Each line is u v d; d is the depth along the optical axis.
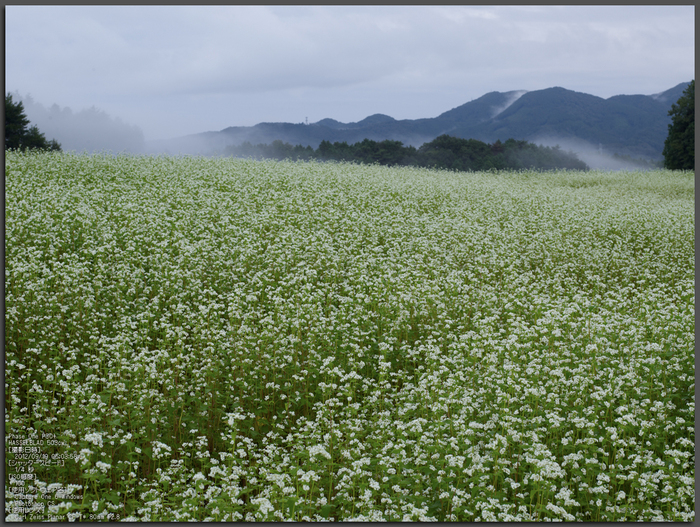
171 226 15.37
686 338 9.03
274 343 8.99
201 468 6.86
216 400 7.73
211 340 9.33
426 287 12.33
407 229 17.81
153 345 9.81
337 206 20.03
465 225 18.33
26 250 11.72
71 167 22.22
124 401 7.56
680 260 16.77
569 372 8.72
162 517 5.55
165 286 11.59
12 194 15.43
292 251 14.26
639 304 12.44
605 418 7.58
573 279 14.71
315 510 5.88
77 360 8.98
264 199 20.00
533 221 20.47
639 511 5.96
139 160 26.30
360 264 13.43
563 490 5.90
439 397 7.49
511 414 7.45
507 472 6.30
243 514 5.88
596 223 20.52
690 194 33.22
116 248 12.88
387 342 9.97
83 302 10.21
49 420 6.77
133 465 6.29
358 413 8.01
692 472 6.40
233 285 12.62
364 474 6.20
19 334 8.78
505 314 11.38
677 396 7.87
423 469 6.28
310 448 6.13
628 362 9.02
